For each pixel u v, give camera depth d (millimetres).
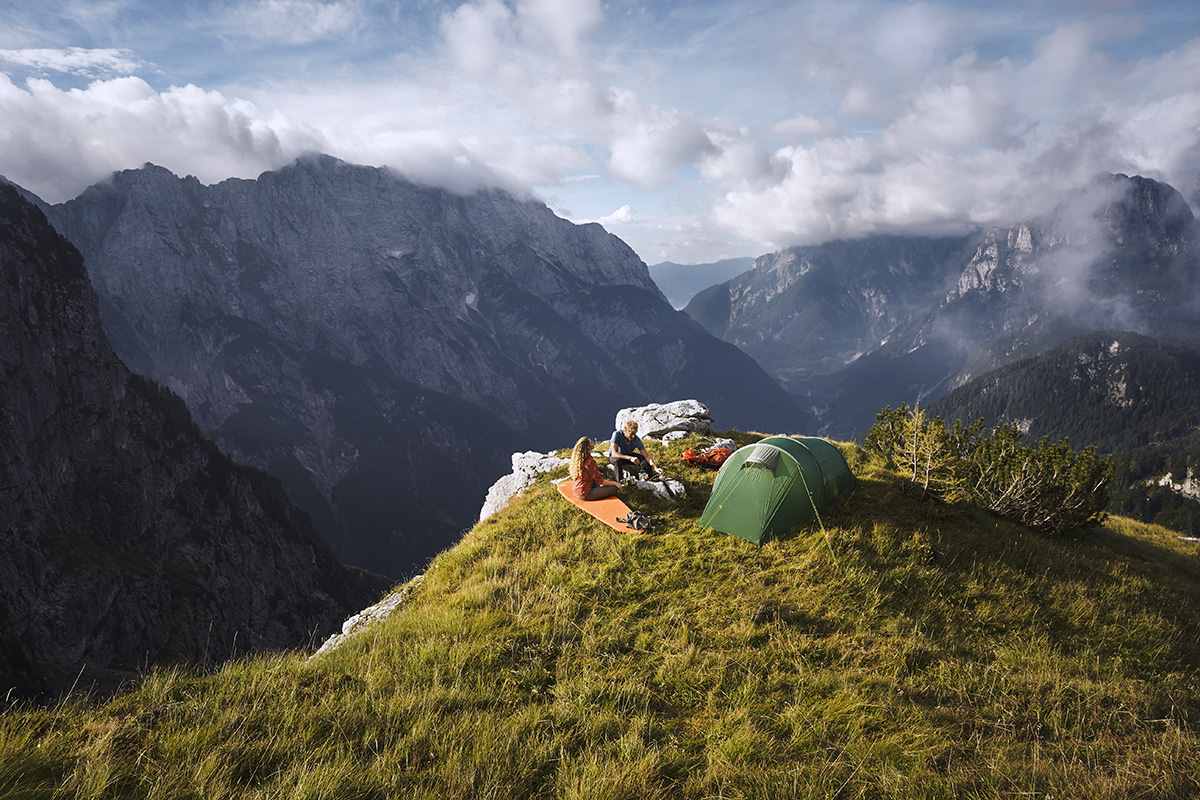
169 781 5621
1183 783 6438
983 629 10961
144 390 173875
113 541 137625
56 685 98875
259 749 6352
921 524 14742
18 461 123438
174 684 7762
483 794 5844
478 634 9750
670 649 9398
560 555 12922
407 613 11477
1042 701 8508
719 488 14352
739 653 9281
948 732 7566
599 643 9539
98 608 120188
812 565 12367
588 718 7457
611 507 14820
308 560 186000
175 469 162625
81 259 164875
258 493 187375
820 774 6477
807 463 14555
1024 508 18094
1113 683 9242
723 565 12367
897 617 10781
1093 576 14312
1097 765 6836
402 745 6594
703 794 6230
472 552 13867
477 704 7781
